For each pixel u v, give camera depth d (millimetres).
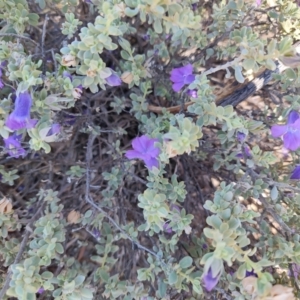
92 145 268
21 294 178
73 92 198
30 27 255
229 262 159
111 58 285
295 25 232
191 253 222
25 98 185
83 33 188
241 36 212
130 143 277
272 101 276
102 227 252
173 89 259
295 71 208
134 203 286
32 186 275
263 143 277
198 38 246
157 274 217
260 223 219
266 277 162
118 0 189
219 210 182
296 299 210
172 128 177
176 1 203
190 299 216
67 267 226
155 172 203
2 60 203
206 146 258
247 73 237
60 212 232
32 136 190
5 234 214
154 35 256
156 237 261
